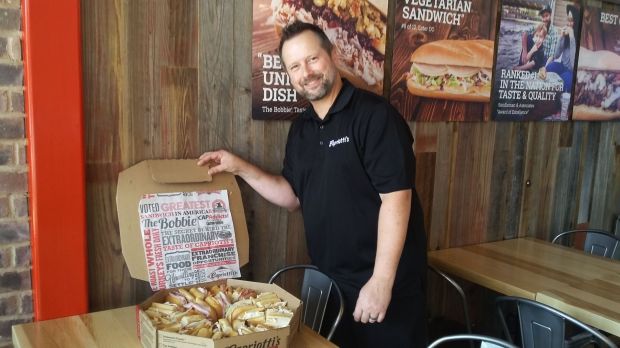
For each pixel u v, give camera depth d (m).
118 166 1.89
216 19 2.00
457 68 2.61
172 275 1.92
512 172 3.00
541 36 2.91
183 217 1.96
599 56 3.20
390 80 2.42
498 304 2.06
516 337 2.64
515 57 2.82
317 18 2.17
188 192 1.98
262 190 2.09
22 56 1.68
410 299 2.02
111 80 1.84
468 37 2.62
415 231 2.03
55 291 1.79
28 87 1.68
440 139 2.66
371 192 1.91
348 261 1.99
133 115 1.89
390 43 2.40
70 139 1.75
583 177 3.35
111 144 1.87
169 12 1.91
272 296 1.64
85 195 1.81
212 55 2.01
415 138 2.57
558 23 2.97
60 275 1.79
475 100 2.70
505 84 2.81
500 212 2.99
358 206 1.92
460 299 2.95
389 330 2.00
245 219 2.12
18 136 1.70
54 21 1.69
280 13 2.10
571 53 3.06
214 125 2.05
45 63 1.69
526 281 2.33
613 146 3.46
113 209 1.90
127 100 1.88
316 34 1.83
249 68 2.09
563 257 2.70
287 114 2.18
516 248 2.85
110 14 1.81
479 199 2.88
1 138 1.67
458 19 2.57
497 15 2.72
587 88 3.19
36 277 1.76
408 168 1.82
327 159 1.94
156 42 1.90
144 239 1.89
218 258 2.02
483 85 2.72
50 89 1.70
